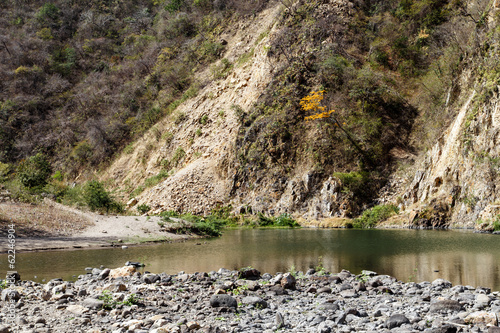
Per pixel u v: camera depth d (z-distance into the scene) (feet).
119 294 22.61
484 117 75.05
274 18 152.25
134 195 133.59
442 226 76.23
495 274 31.55
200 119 141.18
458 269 34.04
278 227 92.84
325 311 20.70
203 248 50.47
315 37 125.18
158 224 66.28
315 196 98.89
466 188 75.51
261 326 18.01
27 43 231.71
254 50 145.18
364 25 132.26
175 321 18.75
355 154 101.91
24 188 74.43
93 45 235.40
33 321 18.52
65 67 222.69
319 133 106.32
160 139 150.00
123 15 263.49
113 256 41.68
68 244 47.62
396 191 94.12
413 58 120.57
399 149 103.04
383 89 112.06
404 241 55.06
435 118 99.04
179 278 29.09
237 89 136.15
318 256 43.27
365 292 25.40
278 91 118.52
